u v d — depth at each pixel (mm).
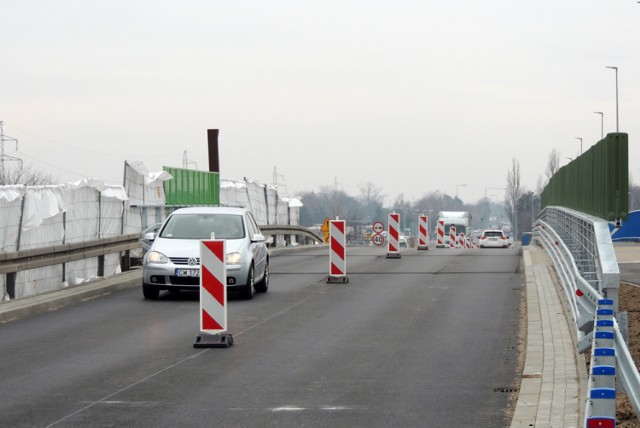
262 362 13148
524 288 23047
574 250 21906
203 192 40219
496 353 13797
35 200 21844
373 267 30562
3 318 17594
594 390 7441
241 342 14969
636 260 34281
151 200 32031
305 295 21984
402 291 22609
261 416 9867
